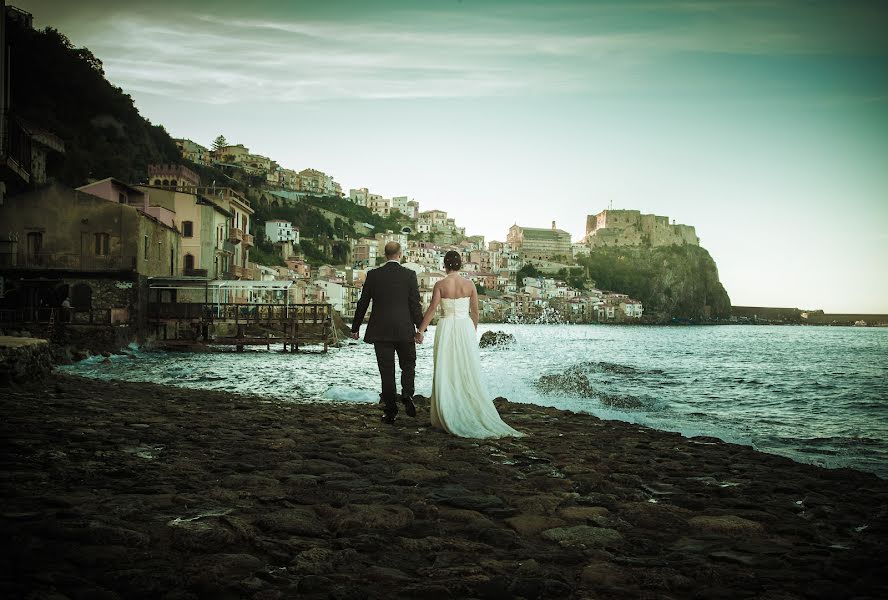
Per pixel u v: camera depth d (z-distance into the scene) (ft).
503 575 11.48
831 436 40.65
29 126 142.20
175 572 10.73
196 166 498.69
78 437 22.90
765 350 217.56
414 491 17.34
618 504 17.01
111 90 307.17
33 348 44.32
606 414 46.24
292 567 11.33
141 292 140.26
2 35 90.22
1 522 12.69
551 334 362.74
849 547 14.10
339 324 245.24
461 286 29.68
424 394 50.08
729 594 10.96
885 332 579.48
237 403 39.37
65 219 137.80
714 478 21.85
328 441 24.97
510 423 33.71
